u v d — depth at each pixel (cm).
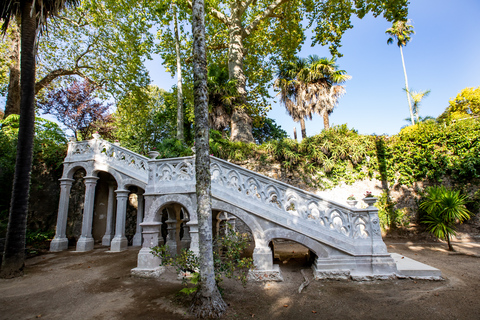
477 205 951
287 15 1548
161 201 646
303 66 2255
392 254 685
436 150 1016
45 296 488
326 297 451
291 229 568
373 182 1075
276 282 536
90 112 1597
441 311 377
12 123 1234
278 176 1157
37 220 1162
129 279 579
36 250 922
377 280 514
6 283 568
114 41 1534
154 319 382
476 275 534
